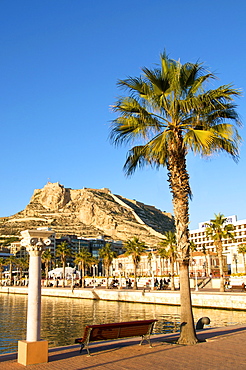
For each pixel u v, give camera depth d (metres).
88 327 12.26
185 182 14.93
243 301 40.47
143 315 41.06
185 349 12.64
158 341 14.58
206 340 14.27
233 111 15.13
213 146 14.97
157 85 14.41
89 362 11.10
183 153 15.23
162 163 16.69
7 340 27.23
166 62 14.79
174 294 52.38
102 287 98.31
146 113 14.56
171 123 15.19
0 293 118.75
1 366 10.83
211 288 70.25
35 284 11.73
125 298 63.75
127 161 16.22
